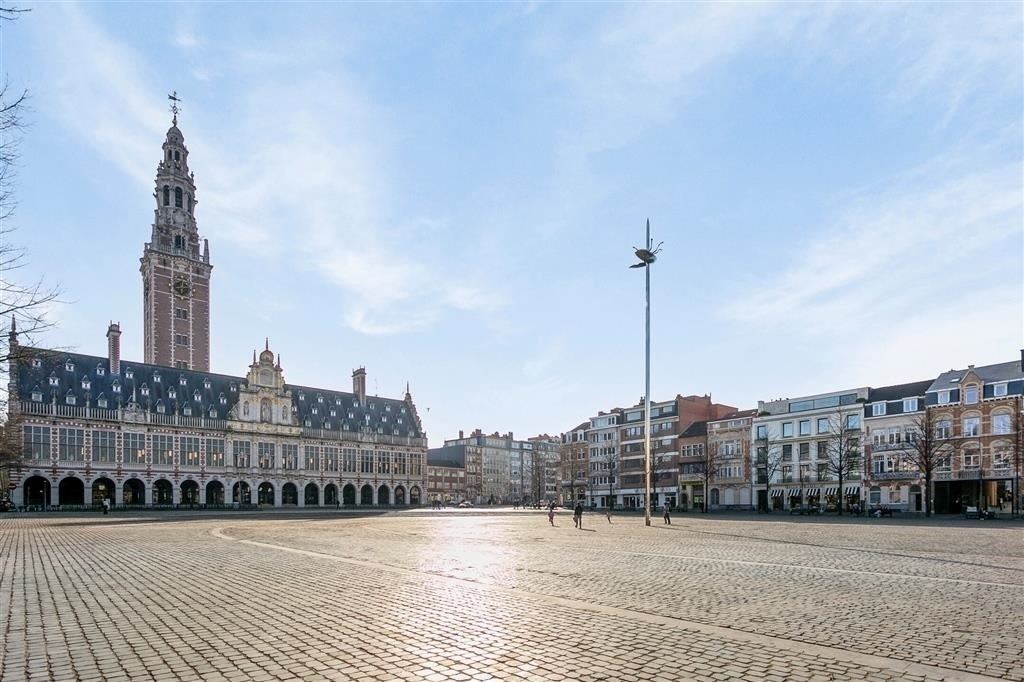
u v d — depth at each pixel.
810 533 38.12
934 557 23.52
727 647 10.29
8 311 18.97
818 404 96.56
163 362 121.38
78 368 103.00
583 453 139.88
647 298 49.84
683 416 116.81
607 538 33.62
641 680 8.73
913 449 81.06
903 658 9.70
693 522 54.88
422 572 18.98
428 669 9.23
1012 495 73.69
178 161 130.12
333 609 13.29
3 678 8.97
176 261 125.31
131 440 104.31
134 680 8.84
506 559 22.66
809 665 9.34
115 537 34.34
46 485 95.81
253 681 8.79
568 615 12.63
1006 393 75.38
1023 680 8.68
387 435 143.25
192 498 111.50
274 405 124.69
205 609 13.38
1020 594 15.20
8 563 21.69
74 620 12.42
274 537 34.19
